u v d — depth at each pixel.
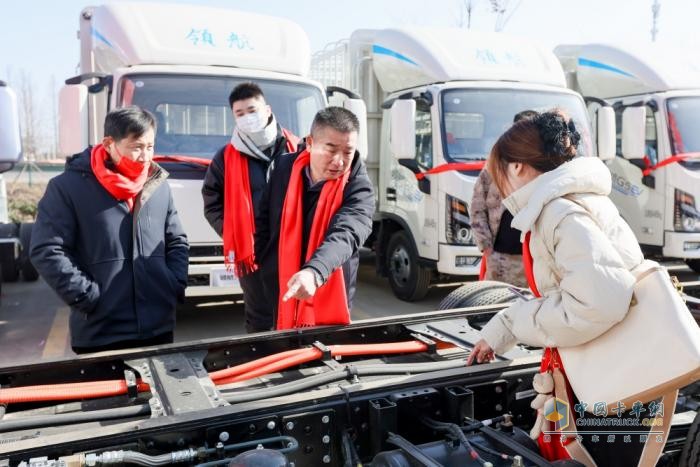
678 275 8.80
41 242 2.78
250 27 6.44
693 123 7.94
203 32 6.16
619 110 8.50
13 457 1.82
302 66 6.42
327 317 3.09
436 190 6.78
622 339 1.81
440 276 7.53
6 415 2.48
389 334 3.25
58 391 2.43
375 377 2.84
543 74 7.42
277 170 3.38
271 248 3.42
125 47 5.90
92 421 2.33
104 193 2.87
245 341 2.88
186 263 3.19
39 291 8.40
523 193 1.93
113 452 1.85
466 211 6.59
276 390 2.53
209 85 5.88
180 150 5.72
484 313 3.42
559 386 2.00
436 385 2.34
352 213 3.08
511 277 4.66
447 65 7.07
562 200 1.83
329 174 3.05
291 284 2.56
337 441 2.21
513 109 7.00
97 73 5.84
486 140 6.86
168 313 3.07
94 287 2.84
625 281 1.74
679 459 2.42
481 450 2.04
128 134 2.78
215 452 1.97
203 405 2.20
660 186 7.95
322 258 2.69
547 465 1.90
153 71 5.79
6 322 6.82
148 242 2.98
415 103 6.84
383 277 8.48
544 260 1.92
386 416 2.18
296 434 2.15
